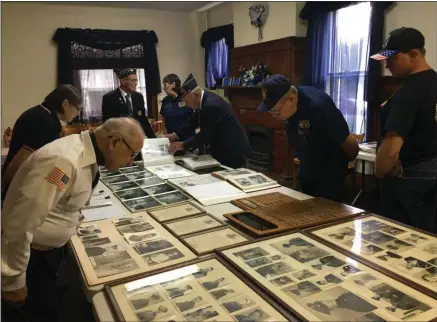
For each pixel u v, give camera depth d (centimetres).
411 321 83
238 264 111
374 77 385
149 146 268
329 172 194
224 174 219
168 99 383
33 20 577
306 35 476
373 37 380
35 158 117
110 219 157
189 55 698
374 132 404
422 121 167
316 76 452
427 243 122
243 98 562
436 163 172
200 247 126
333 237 129
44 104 222
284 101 184
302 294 94
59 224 130
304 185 208
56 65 601
